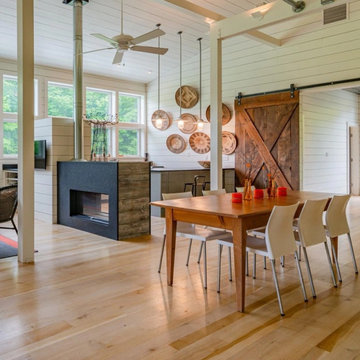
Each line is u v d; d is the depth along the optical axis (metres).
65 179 6.10
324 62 6.78
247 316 2.65
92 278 3.48
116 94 9.79
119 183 5.02
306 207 3.12
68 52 7.96
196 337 2.34
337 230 3.58
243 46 8.02
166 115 9.85
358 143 10.50
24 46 3.91
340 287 3.27
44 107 8.42
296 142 7.24
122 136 10.06
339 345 2.24
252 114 7.91
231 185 8.14
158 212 7.07
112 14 6.75
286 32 7.28
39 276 3.53
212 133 5.89
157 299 2.97
